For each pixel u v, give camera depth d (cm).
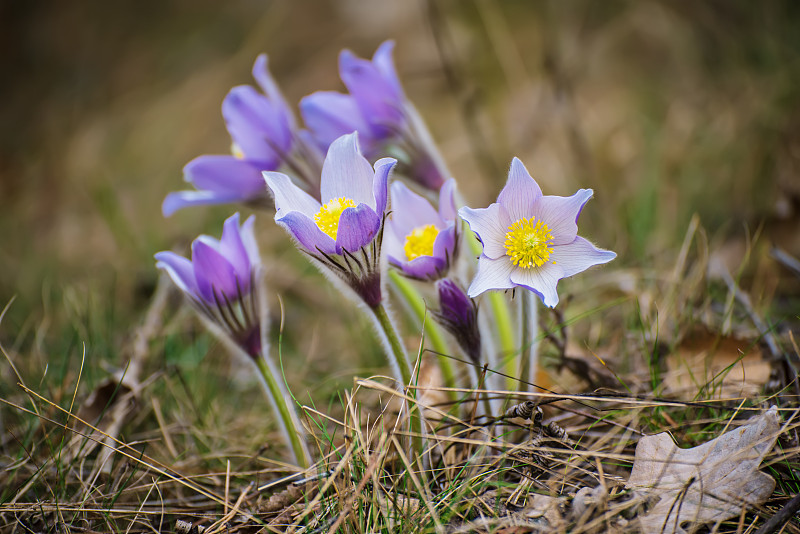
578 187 111
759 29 130
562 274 79
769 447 79
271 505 82
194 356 96
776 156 104
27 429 88
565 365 87
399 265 81
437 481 82
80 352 94
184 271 83
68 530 82
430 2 112
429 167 89
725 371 84
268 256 116
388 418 87
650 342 89
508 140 130
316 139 89
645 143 121
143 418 90
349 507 79
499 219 79
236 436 91
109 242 130
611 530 78
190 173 89
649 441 81
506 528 78
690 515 78
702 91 130
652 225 102
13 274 117
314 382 95
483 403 84
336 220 80
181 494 86
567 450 80
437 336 86
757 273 96
